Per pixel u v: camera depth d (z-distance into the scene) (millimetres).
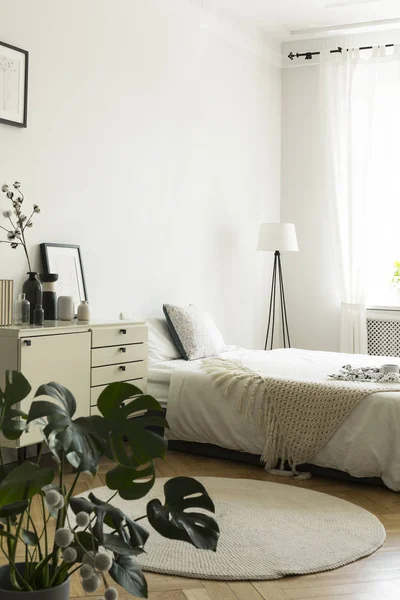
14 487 1291
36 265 3945
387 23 6031
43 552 2488
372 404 3473
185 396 4055
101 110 4426
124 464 1398
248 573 2389
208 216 5621
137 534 1474
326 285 6562
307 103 6609
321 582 2352
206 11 5496
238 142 6008
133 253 4762
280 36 6457
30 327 3395
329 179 6375
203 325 4891
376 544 2691
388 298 6465
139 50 4762
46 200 4012
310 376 3959
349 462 3506
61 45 4086
